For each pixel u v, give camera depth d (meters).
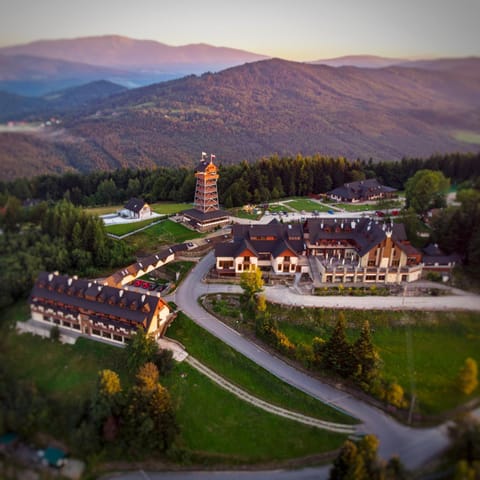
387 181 182.88
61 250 86.56
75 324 81.62
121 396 65.38
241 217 162.00
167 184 193.75
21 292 74.25
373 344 83.75
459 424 50.03
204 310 97.44
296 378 78.50
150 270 114.25
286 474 61.47
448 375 61.12
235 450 65.12
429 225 102.62
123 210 160.75
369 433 64.38
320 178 199.50
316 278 107.50
